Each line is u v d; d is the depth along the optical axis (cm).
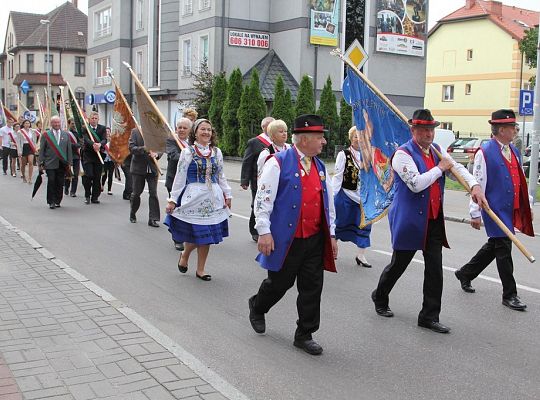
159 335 543
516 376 494
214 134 790
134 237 1048
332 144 2969
